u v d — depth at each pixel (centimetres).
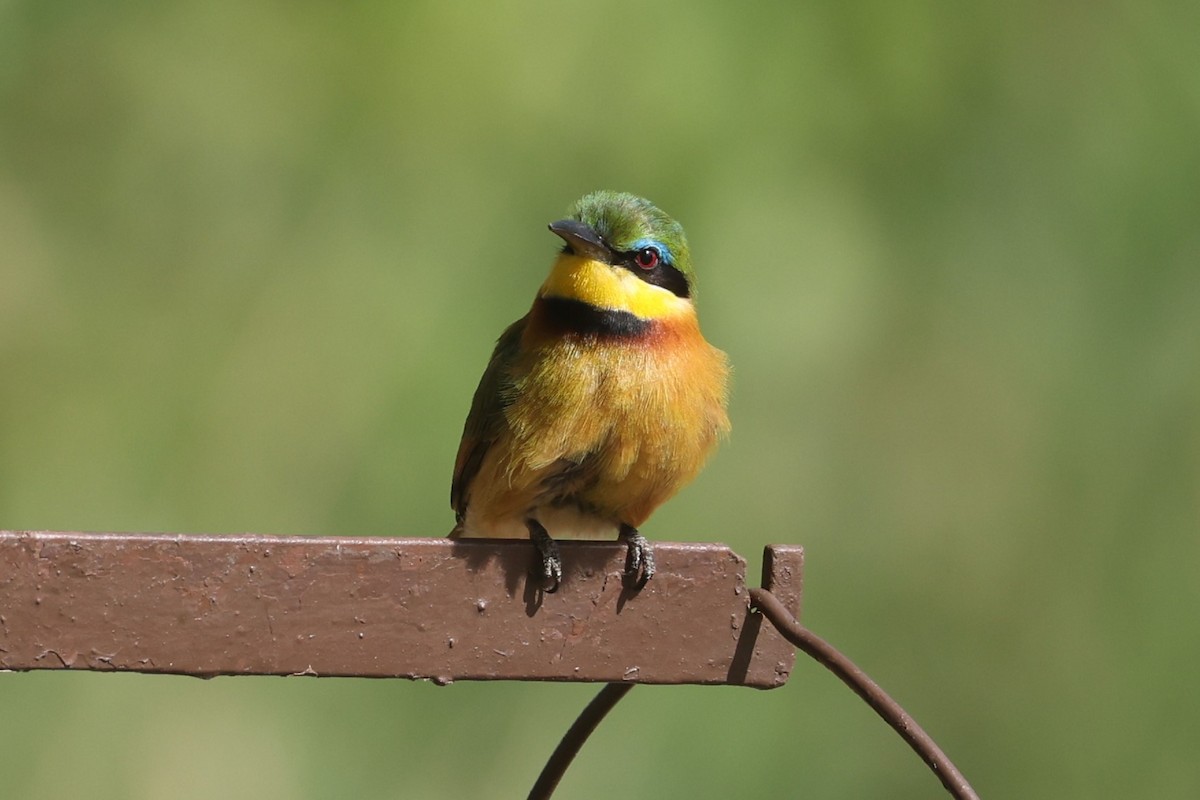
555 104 1270
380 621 575
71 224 1345
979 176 1326
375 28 1298
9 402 1312
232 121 1332
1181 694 1334
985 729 1333
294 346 1294
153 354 1320
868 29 1297
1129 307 1341
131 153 1350
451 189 1288
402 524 1241
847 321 1277
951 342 1337
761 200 1257
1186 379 1344
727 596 595
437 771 1226
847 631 1330
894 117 1304
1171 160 1332
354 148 1304
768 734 1198
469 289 1277
